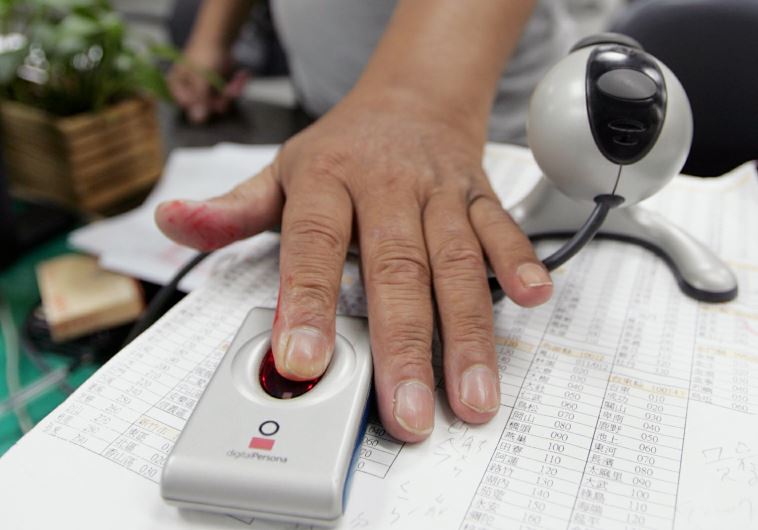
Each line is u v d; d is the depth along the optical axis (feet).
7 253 1.83
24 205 2.05
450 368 0.81
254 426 0.70
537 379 0.85
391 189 1.02
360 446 0.74
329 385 0.76
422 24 1.34
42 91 2.02
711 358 0.89
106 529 0.66
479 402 0.77
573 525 0.66
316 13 2.32
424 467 0.72
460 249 0.92
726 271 1.01
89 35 1.94
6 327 1.58
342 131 1.14
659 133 0.84
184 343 0.92
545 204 1.12
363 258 0.95
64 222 1.98
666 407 0.81
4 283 1.75
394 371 0.78
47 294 1.53
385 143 1.10
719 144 1.48
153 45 2.27
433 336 0.91
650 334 0.93
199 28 2.94
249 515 0.66
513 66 2.29
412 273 0.89
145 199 2.11
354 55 2.36
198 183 1.94
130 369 0.87
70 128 1.90
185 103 2.61
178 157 2.11
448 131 1.16
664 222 1.10
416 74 1.27
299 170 1.07
